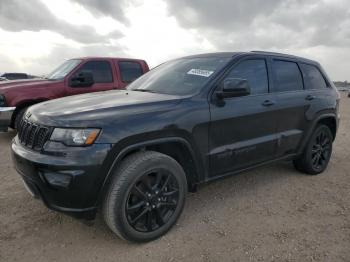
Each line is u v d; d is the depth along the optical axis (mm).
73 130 2602
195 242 2977
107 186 2709
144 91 3760
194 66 3842
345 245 2945
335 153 6320
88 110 2793
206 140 3283
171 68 4113
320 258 2750
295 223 3346
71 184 2551
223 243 2961
